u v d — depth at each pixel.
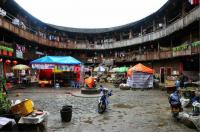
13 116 7.95
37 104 14.64
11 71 29.09
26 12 31.31
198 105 9.81
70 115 9.84
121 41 45.47
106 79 42.22
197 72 24.64
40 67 26.09
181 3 26.97
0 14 23.23
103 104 11.95
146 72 27.47
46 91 22.84
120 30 46.19
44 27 41.31
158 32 32.66
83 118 10.56
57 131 8.33
